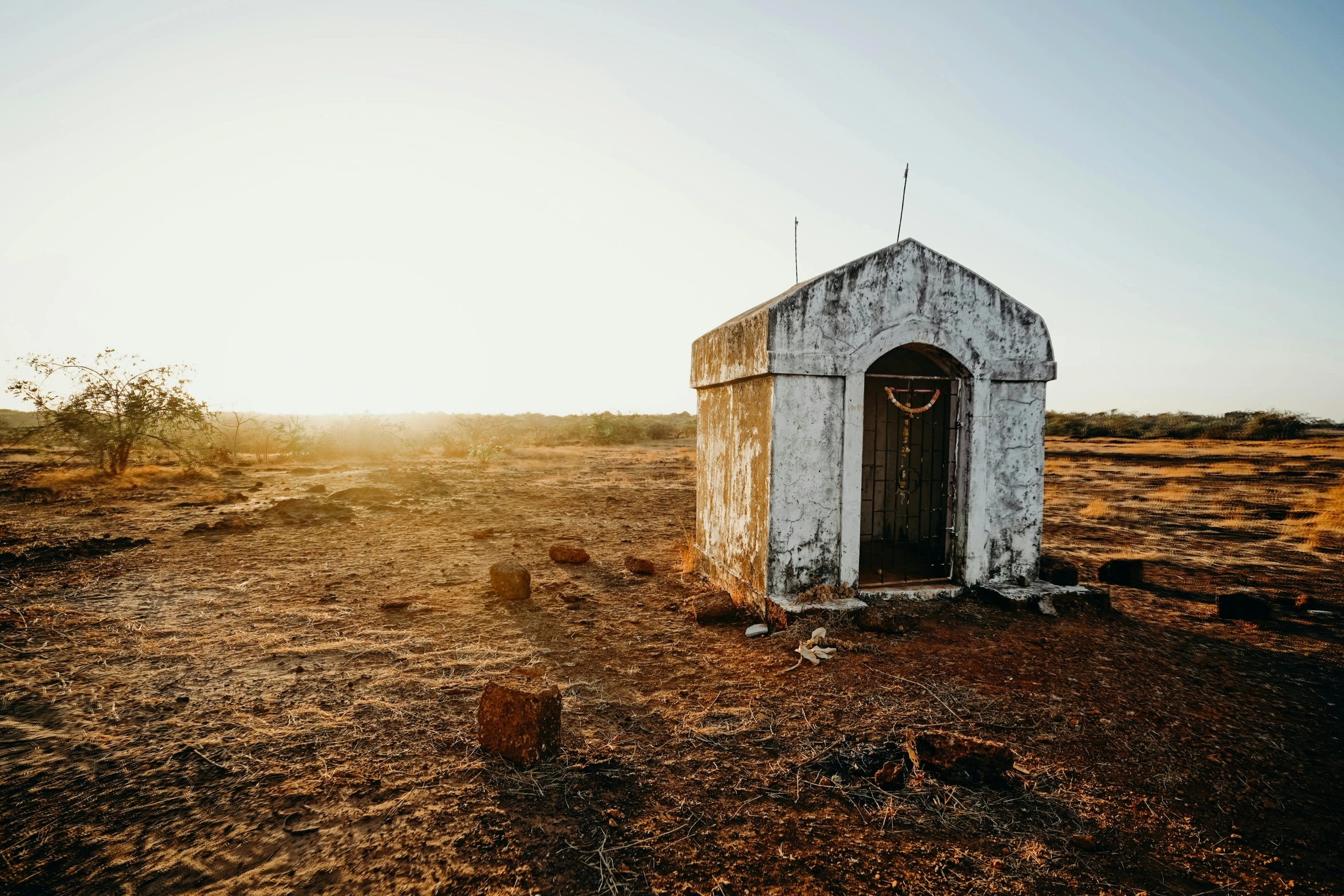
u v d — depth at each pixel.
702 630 6.46
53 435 17.02
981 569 7.07
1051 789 3.69
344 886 2.85
